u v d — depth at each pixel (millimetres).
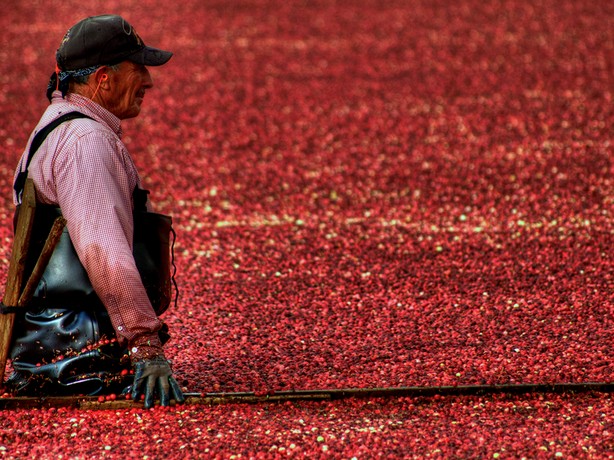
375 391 13672
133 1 51125
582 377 14383
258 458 11734
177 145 30812
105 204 12297
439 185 26672
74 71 12945
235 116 34000
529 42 43375
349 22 47562
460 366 14898
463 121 33000
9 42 43281
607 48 42000
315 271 20141
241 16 48688
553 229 22781
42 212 12930
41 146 12836
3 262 20297
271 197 26031
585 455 11828
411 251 21422
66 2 50438
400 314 17516
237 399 13461
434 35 44969
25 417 12922
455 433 12531
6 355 13094
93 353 13008
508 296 18391
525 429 12641
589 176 26922
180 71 39625
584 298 18141
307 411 13273
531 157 28938
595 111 33625
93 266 12203
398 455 11836
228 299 18391
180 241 22297
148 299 12547
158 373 12531
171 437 12344
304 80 38469
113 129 13273
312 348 15875
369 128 32562
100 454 11922
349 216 24312
